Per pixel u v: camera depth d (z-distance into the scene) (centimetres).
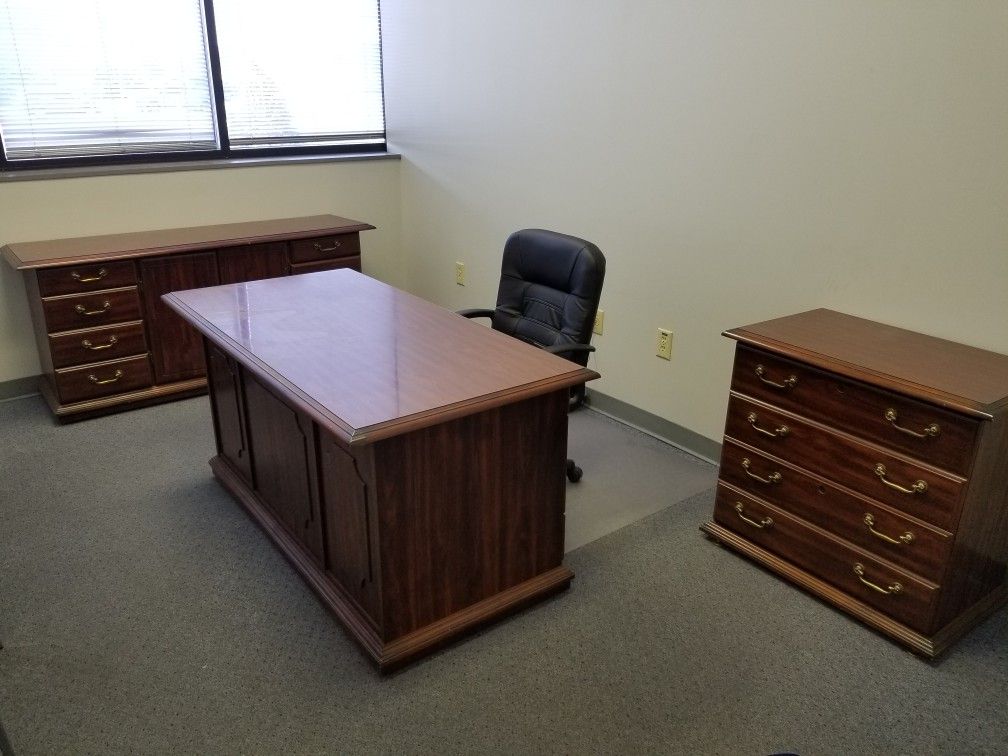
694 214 279
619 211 308
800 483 212
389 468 171
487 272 390
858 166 227
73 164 354
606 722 173
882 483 192
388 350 209
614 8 287
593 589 219
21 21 330
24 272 327
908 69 210
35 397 350
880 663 191
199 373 353
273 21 392
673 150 280
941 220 212
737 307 273
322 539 207
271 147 406
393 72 421
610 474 286
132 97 364
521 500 199
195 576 223
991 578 205
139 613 207
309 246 371
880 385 185
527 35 328
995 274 204
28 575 222
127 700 178
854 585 205
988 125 198
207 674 186
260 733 169
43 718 172
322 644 196
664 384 308
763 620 206
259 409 230
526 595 207
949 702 179
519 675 186
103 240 339
